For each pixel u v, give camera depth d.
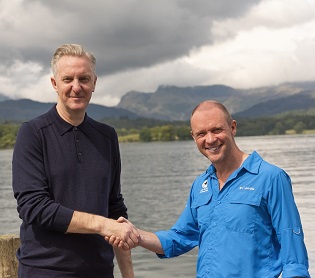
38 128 3.63
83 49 3.68
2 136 199.12
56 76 3.66
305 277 3.37
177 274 11.75
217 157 3.55
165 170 61.38
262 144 135.12
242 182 3.51
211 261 3.50
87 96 3.67
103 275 3.69
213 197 3.59
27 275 3.59
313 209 23.28
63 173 3.61
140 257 13.66
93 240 3.62
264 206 3.45
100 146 3.80
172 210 26.02
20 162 3.58
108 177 3.80
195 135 3.62
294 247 3.41
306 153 84.38
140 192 36.50
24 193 3.52
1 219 25.02
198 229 3.87
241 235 3.43
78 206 3.62
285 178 3.48
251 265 3.39
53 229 3.49
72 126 3.71
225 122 3.57
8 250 4.72
